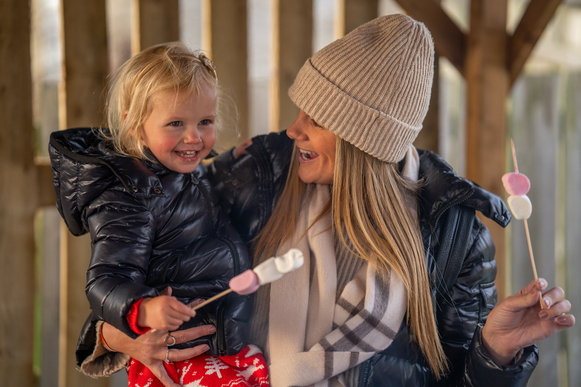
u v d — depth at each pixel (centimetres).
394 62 118
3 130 197
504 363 112
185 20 261
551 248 315
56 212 246
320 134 124
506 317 107
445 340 128
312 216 127
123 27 257
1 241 199
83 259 216
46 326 247
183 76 113
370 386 118
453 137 328
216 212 127
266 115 279
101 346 121
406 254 121
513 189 102
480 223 133
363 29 123
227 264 120
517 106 310
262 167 138
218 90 135
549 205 313
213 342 115
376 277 119
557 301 104
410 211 126
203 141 119
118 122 122
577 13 322
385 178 125
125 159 112
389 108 119
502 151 245
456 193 122
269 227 130
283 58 234
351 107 119
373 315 116
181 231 117
